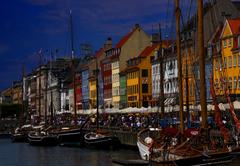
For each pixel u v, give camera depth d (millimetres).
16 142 120562
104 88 154375
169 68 102688
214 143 35000
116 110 96500
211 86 39094
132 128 78312
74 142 97062
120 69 140750
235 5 100625
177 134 38094
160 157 36875
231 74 86000
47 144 100250
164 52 101312
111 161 63469
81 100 179125
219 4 98250
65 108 191750
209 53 85688
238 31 85562
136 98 126250
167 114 77688
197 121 59469
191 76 77000
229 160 34625
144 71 124250
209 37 91125
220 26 92312
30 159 72750
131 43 141250
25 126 134125
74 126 97438
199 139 34750
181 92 46000
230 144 36938
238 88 83062
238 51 83812
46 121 130625
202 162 34219
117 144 81375
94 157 69875
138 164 53000
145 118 82000
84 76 176875
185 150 34781
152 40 134500
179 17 47031
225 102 57469
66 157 72500
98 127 89500
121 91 138750
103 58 159125
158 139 40844
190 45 77188
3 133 170000
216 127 50594
